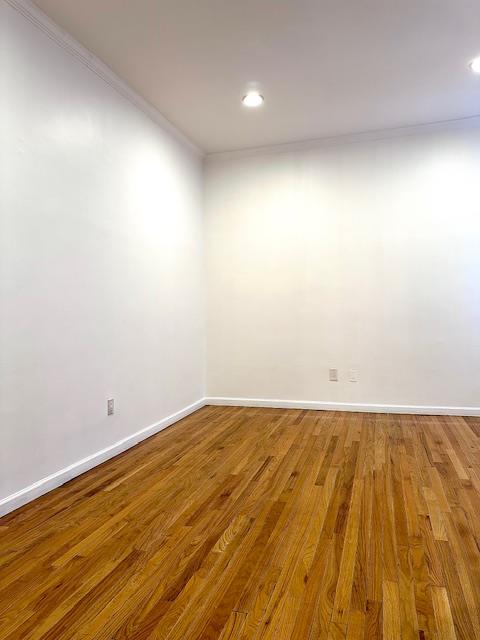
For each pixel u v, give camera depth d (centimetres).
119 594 149
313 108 351
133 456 292
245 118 367
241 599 145
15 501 214
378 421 373
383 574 157
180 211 398
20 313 220
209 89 319
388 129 394
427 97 336
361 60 285
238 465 272
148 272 342
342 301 413
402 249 398
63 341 250
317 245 419
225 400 446
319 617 136
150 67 289
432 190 390
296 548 176
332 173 415
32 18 229
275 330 431
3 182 212
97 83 283
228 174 443
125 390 309
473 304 383
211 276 447
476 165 380
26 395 223
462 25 251
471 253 383
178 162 395
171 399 377
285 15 241
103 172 288
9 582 156
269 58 282
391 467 264
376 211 404
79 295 263
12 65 218
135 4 230
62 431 248
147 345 339
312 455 288
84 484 245
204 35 257
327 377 418
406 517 200
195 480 249
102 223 286
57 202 246
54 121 245
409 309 398
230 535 187
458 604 141
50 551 176
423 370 395
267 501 220
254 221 436
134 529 194
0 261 210
